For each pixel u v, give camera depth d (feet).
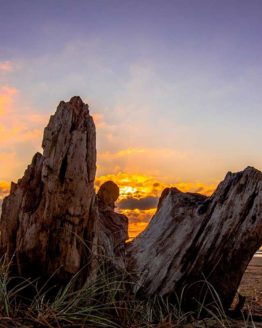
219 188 7.42
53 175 5.85
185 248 7.22
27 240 5.90
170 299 7.00
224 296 7.12
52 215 5.89
